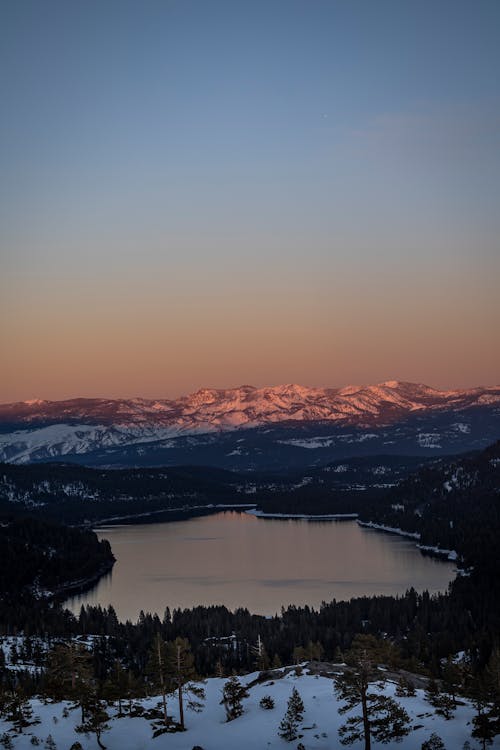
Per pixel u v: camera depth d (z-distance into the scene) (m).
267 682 127.19
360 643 98.00
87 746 107.44
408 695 114.88
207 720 115.62
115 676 139.50
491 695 99.31
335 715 108.25
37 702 131.12
